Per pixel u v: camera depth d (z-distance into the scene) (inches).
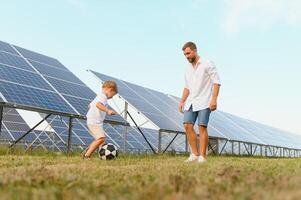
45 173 140.3
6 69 514.0
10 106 418.3
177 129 682.8
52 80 584.4
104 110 334.0
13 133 705.6
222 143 1016.2
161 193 87.7
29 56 631.2
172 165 211.8
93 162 258.5
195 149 295.3
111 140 741.9
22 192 94.3
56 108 475.8
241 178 123.2
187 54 290.8
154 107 743.7
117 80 765.9
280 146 1206.3
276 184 104.0
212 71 288.5
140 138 855.7
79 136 737.0
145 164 239.6
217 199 82.1
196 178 124.0
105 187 108.0
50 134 716.7
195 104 289.6
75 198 88.0
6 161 243.3
